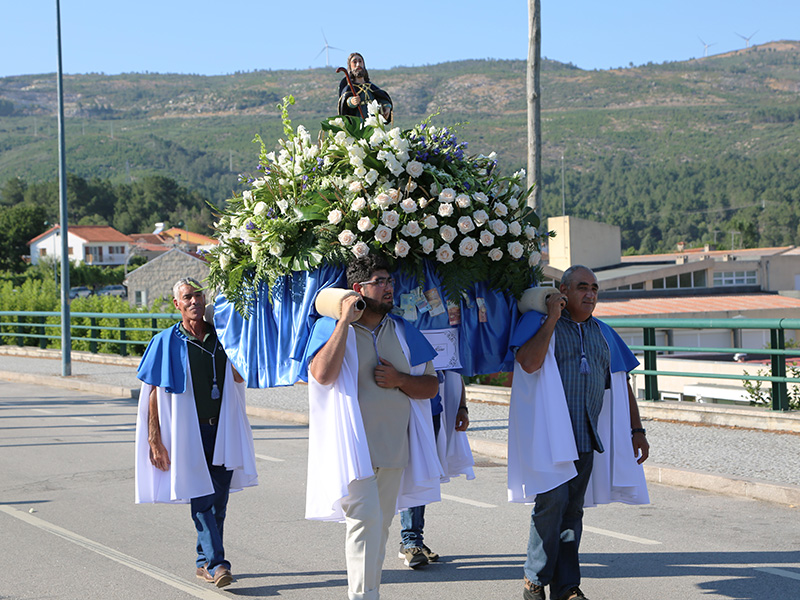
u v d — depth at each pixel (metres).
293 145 5.22
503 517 6.98
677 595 4.99
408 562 5.64
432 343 5.00
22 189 177.62
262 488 8.23
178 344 5.35
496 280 5.14
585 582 5.27
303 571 5.65
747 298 34.56
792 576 5.29
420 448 4.65
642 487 5.01
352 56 6.45
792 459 8.16
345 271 4.86
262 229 4.95
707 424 10.30
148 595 5.20
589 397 4.74
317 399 4.46
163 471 5.38
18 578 5.55
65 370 18.33
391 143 4.88
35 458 9.87
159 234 119.31
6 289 28.64
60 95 19.02
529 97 12.58
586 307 4.75
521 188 5.29
